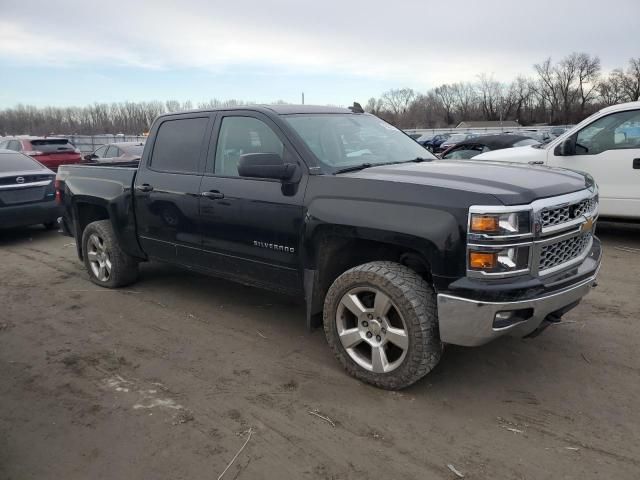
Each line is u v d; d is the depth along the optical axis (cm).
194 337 445
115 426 317
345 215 341
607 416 312
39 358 414
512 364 378
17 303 546
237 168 415
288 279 396
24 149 1695
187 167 467
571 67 9069
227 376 375
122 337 450
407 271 331
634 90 8581
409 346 325
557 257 323
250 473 272
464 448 287
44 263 720
